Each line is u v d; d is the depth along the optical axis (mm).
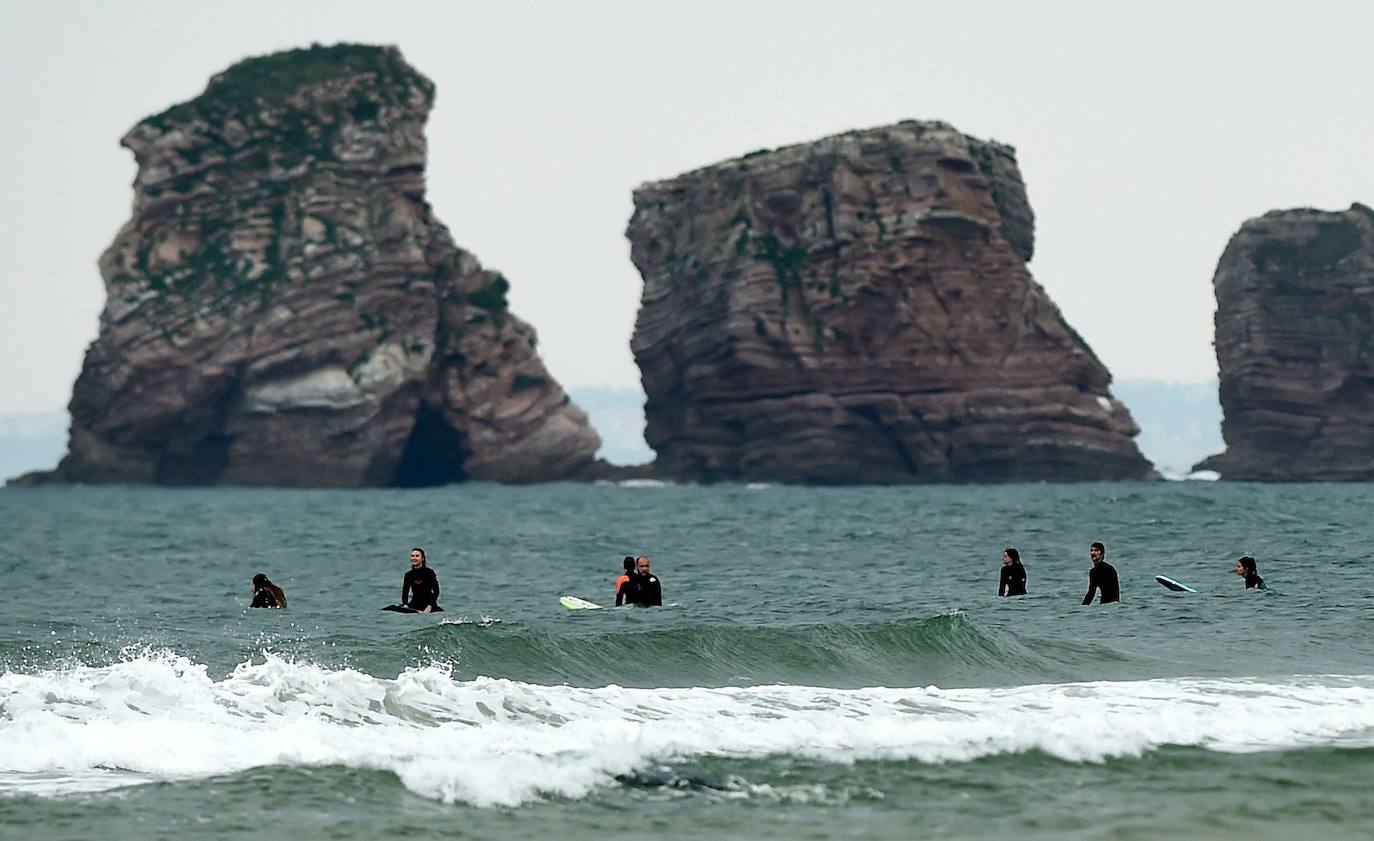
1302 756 70500
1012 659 102250
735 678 94438
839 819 59281
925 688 90688
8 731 66312
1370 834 57688
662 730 72500
